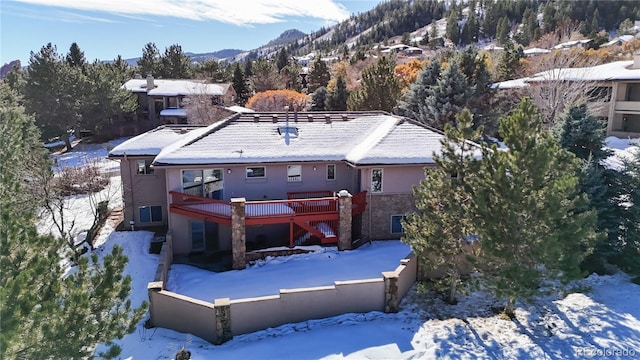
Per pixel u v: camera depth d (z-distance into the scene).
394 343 12.78
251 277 17.64
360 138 23.28
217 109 45.75
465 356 11.88
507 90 38.69
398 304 15.21
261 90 64.88
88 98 43.47
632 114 37.72
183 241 20.98
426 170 14.70
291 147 21.80
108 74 46.56
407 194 21.03
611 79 36.69
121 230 22.77
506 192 11.83
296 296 14.31
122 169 22.69
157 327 14.79
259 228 21.77
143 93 51.25
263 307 14.06
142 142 23.11
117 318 8.90
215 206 20.11
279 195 21.91
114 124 49.22
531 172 11.97
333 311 14.70
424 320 14.16
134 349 13.30
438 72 37.22
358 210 20.72
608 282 15.98
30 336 7.39
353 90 49.19
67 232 22.08
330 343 12.94
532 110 12.48
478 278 13.56
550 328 13.14
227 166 20.56
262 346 13.09
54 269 8.62
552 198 11.70
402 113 38.44
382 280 14.84
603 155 17.19
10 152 15.20
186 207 20.27
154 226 23.38
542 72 38.91
